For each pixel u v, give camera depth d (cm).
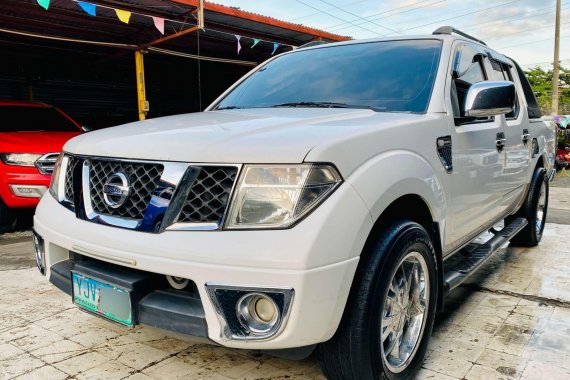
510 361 257
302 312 178
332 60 333
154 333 292
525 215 457
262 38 1030
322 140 194
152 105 1514
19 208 581
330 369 208
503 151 346
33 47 1013
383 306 205
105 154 219
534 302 341
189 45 1059
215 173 190
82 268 224
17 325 304
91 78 1355
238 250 180
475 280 388
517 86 425
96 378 241
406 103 273
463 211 286
